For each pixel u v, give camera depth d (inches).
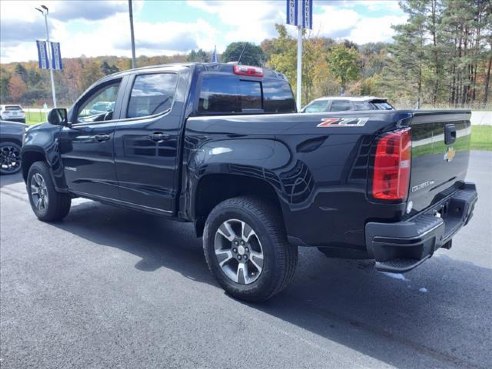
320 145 109.4
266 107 181.8
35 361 103.5
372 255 105.9
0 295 138.2
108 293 139.5
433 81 1576.0
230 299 135.1
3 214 242.4
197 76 147.2
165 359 103.9
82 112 191.0
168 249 183.0
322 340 112.0
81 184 192.4
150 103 157.8
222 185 141.6
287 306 130.9
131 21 719.7
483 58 1471.5
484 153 482.9
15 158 393.1
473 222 217.2
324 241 113.1
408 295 138.0
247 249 129.4
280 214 125.0
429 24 1544.0
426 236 101.9
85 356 105.3
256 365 101.3
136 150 159.8
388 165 99.7
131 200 167.8
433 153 115.9
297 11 590.2
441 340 111.8
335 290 142.2
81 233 204.8
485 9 1444.4
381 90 1724.9
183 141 142.9
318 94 1141.1
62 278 151.6
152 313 126.1
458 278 150.5
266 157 119.3
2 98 3221.0
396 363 102.0
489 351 106.9
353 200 105.7
